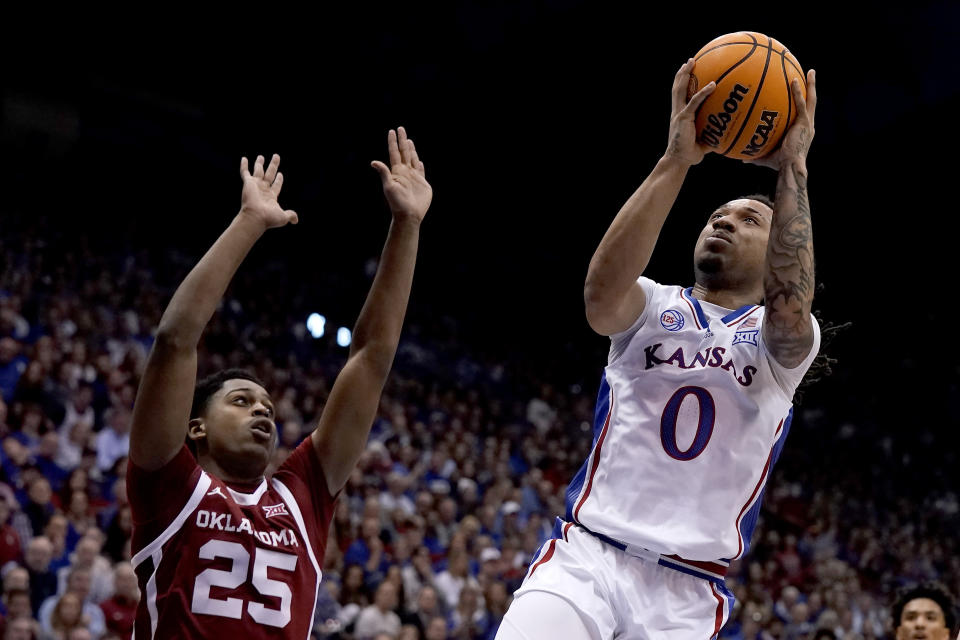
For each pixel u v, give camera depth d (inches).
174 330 134.3
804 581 700.7
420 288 1086.4
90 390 560.4
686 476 148.6
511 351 1081.4
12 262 783.7
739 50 148.4
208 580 130.6
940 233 959.0
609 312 151.9
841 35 823.1
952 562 837.2
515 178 1055.0
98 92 979.9
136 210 999.6
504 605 504.4
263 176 149.1
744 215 166.4
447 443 713.6
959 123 829.8
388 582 450.6
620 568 147.0
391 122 1019.3
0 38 923.4
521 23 879.1
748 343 153.1
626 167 989.2
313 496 146.6
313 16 941.8
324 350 937.5
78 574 378.6
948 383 999.0
